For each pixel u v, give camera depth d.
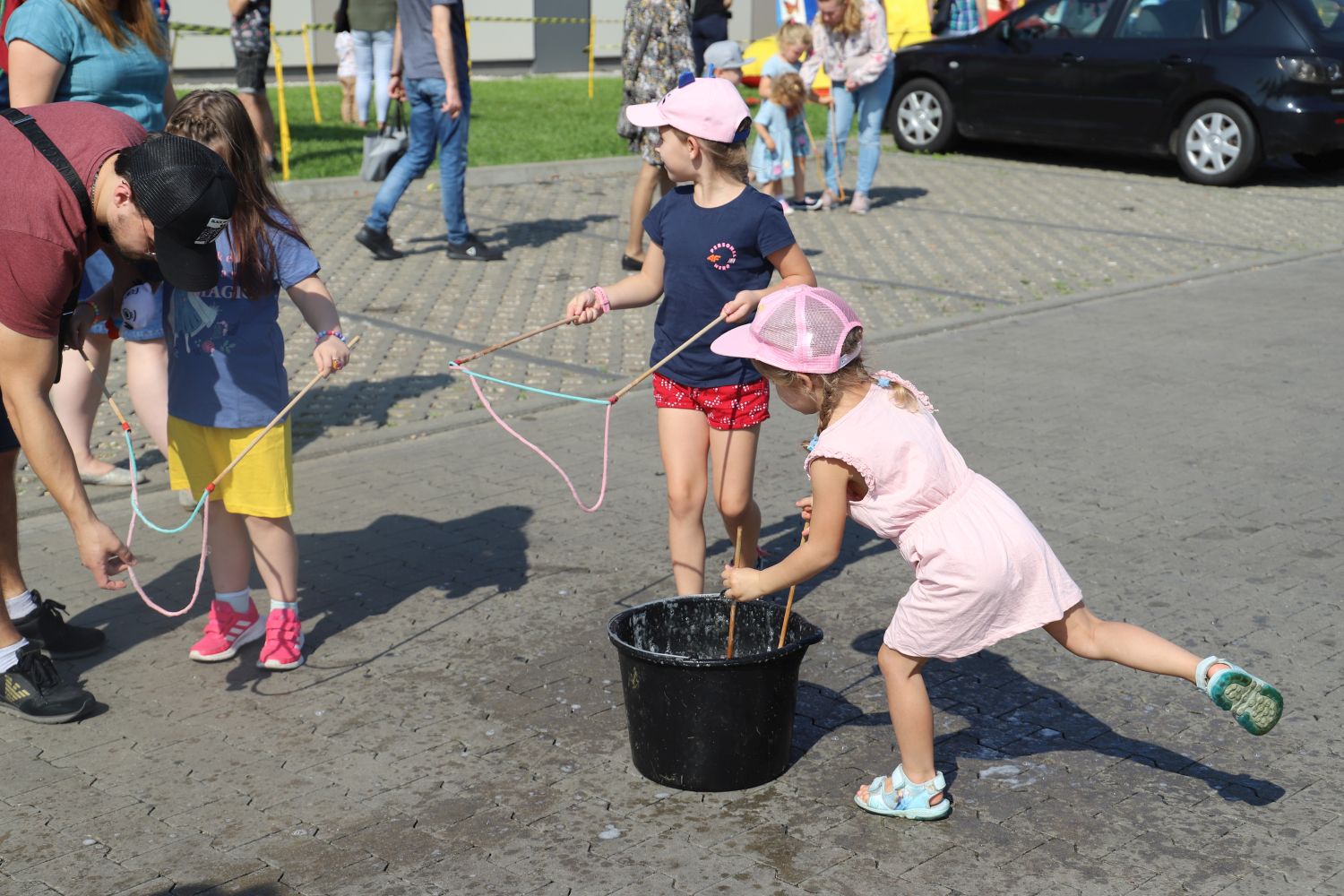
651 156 9.81
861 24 12.27
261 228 4.07
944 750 3.94
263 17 11.49
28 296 3.58
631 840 3.48
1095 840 3.48
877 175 14.96
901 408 3.49
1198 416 7.08
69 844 3.47
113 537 3.80
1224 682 3.33
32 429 3.67
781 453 6.59
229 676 4.42
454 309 9.09
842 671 4.45
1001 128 15.73
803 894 3.25
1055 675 4.42
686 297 4.37
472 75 23.95
